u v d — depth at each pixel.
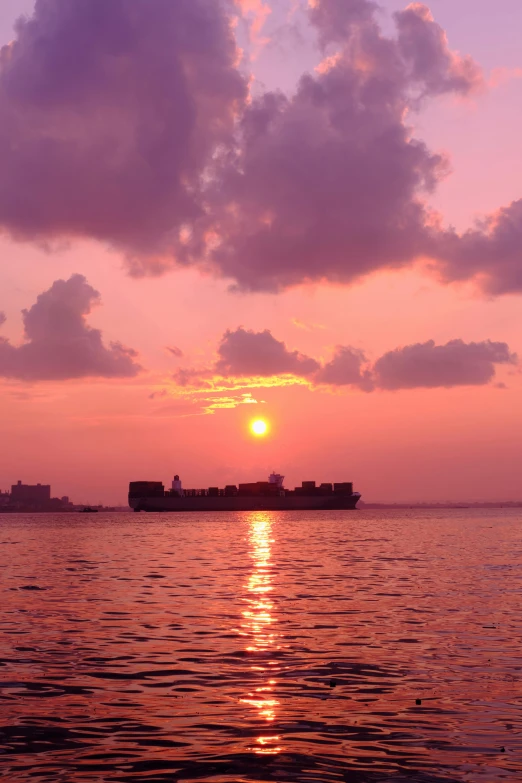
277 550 87.25
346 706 19.05
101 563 67.94
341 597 41.44
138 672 22.92
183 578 52.69
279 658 24.92
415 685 21.20
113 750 15.74
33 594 43.06
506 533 137.62
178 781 14.00
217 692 20.50
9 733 16.91
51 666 23.81
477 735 16.67
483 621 32.62
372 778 14.11
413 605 38.00
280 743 16.16
